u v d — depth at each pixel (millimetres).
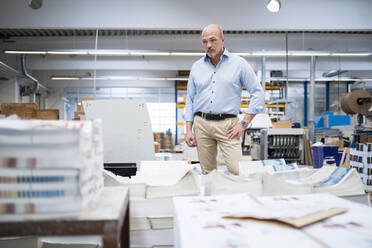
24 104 3051
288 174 948
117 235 463
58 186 458
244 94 5996
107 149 1679
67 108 9898
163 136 8555
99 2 4203
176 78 8617
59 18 4172
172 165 1134
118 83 9578
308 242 413
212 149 1608
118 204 548
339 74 8602
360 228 463
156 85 9719
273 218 487
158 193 856
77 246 877
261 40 6305
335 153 3229
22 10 4141
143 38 6125
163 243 818
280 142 3910
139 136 1673
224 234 444
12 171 457
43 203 456
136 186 841
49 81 9242
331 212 530
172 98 10414
